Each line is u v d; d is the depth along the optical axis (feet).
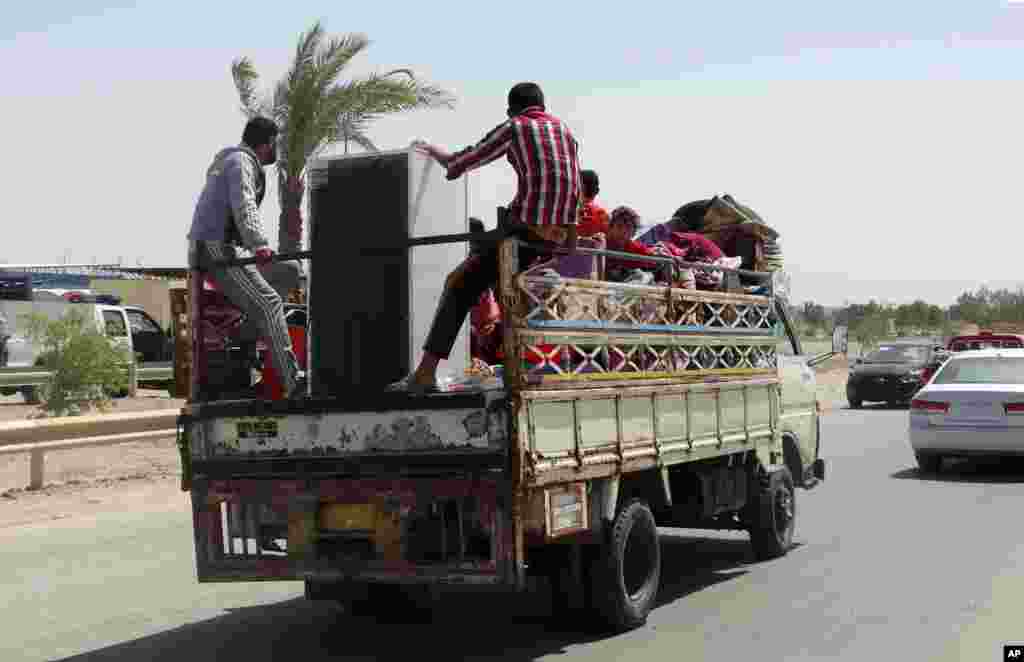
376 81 66.54
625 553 22.45
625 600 22.06
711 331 26.09
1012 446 46.73
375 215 21.68
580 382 20.30
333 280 21.93
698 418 25.17
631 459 21.91
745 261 32.30
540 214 20.01
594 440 20.66
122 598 26.45
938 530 34.22
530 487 18.65
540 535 19.25
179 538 33.96
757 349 28.86
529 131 20.27
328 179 22.12
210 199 22.58
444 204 22.67
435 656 21.01
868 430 72.28
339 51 66.44
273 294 21.97
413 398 18.89
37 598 26.37
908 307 317.42
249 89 67.87
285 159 66.69
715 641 21.54
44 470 46.26
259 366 23.38
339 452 19.56
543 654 20.85
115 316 86.07
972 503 40.06
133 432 46.75
